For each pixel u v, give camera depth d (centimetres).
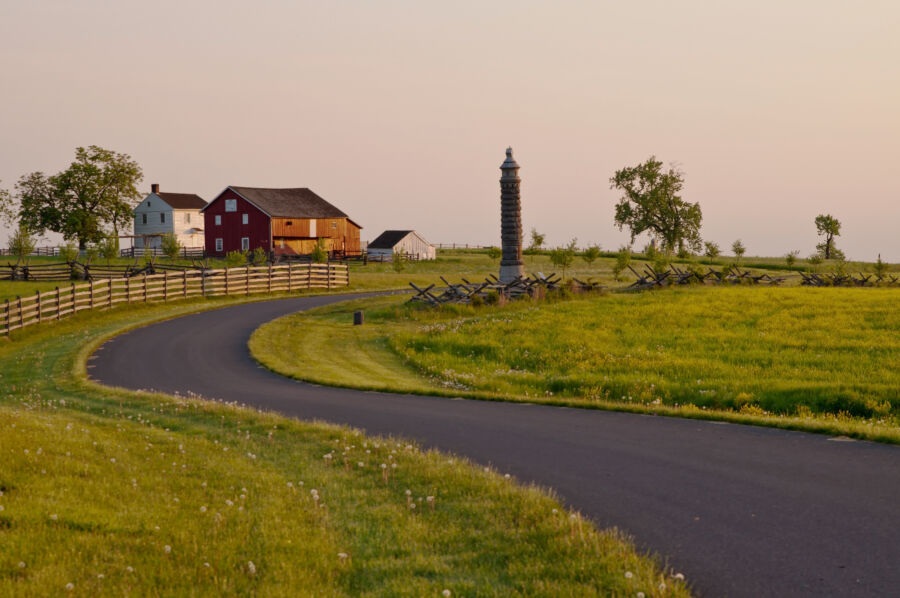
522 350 2759
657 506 936
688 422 1512
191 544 794
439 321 3800
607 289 5206
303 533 833
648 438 1355
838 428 1337
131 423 1500
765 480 1040
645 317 3450
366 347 3122
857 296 4044
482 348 2811
